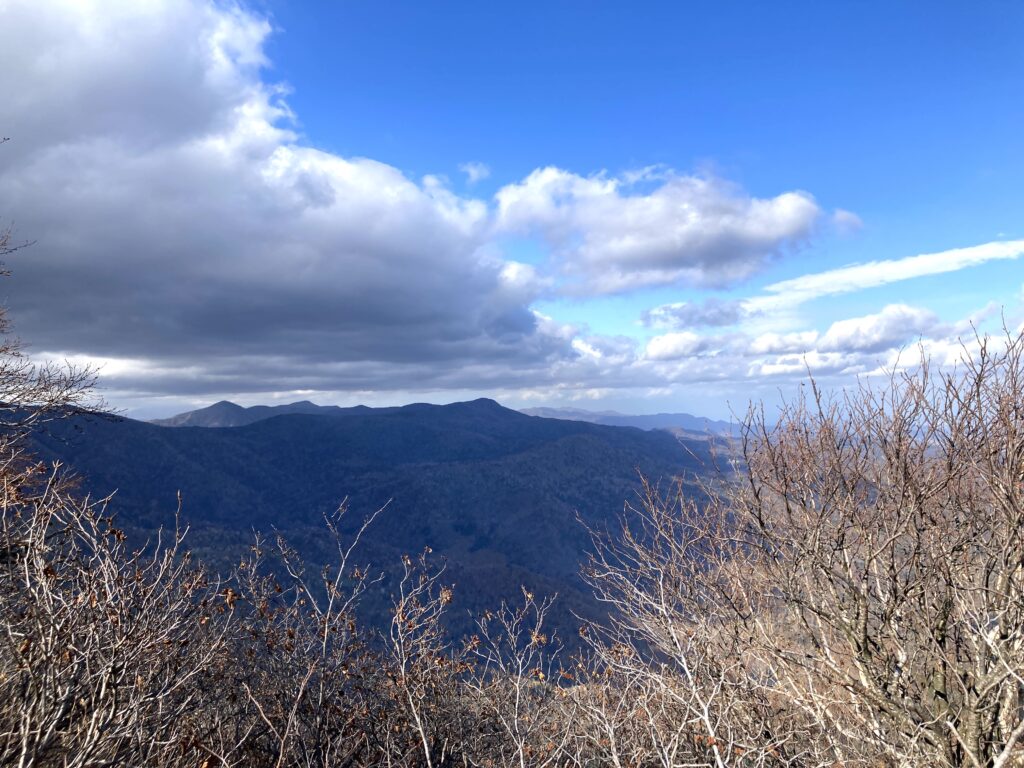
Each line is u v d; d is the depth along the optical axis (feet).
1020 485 13.16
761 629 16.72
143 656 11.70
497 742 16.97
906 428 15.43
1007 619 13.12
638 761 14.03
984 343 14.80
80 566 11.64
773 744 13.20
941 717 13.52
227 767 11.71
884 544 14.78
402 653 16.30
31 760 8.47
